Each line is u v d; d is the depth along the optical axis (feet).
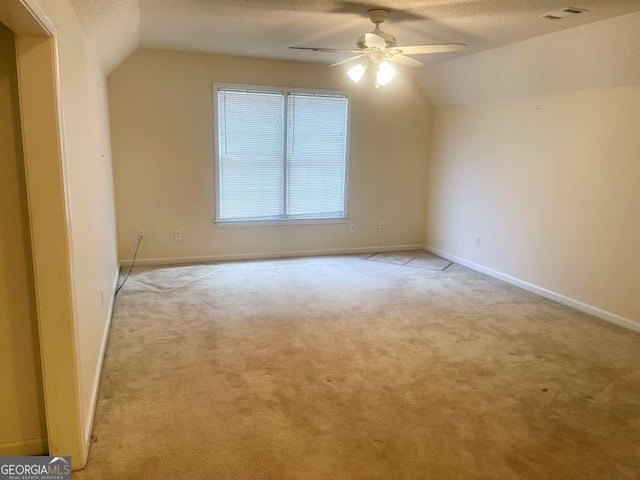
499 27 12.64
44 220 6.33
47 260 6.42
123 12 10.85
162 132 17.63
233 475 6.97
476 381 9.83
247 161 18.94
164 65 17.22
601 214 13.55
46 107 6.11
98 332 10.00
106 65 14.33
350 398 9.11
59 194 6.33
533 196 15.88
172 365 10.29
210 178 18.53
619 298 13.14
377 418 8.46
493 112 17.48
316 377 9.89
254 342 11.52
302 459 7.34
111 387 9.36
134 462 7.21
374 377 9.92
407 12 11.46
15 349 6.82
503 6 10.77
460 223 19.65
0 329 6.72
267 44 15.66
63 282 6.53
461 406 8.89
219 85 17.93
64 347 6.68
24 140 6.11
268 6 11.24
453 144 19.85
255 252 19.77
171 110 17.60
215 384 9.53
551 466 7.29
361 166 20.59
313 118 19.53
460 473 7.09
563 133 14.62
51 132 6.18
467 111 18.90
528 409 8.83
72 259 6.73
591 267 13.93
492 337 12.10
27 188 6.24
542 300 15.16
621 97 12.85
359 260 19.95
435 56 16.65
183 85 17.56
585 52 12.82
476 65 16.61
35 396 7.00
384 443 7.77
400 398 9.13
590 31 12.12
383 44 10.94
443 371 10.23
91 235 9.46
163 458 7.31
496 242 17.62
